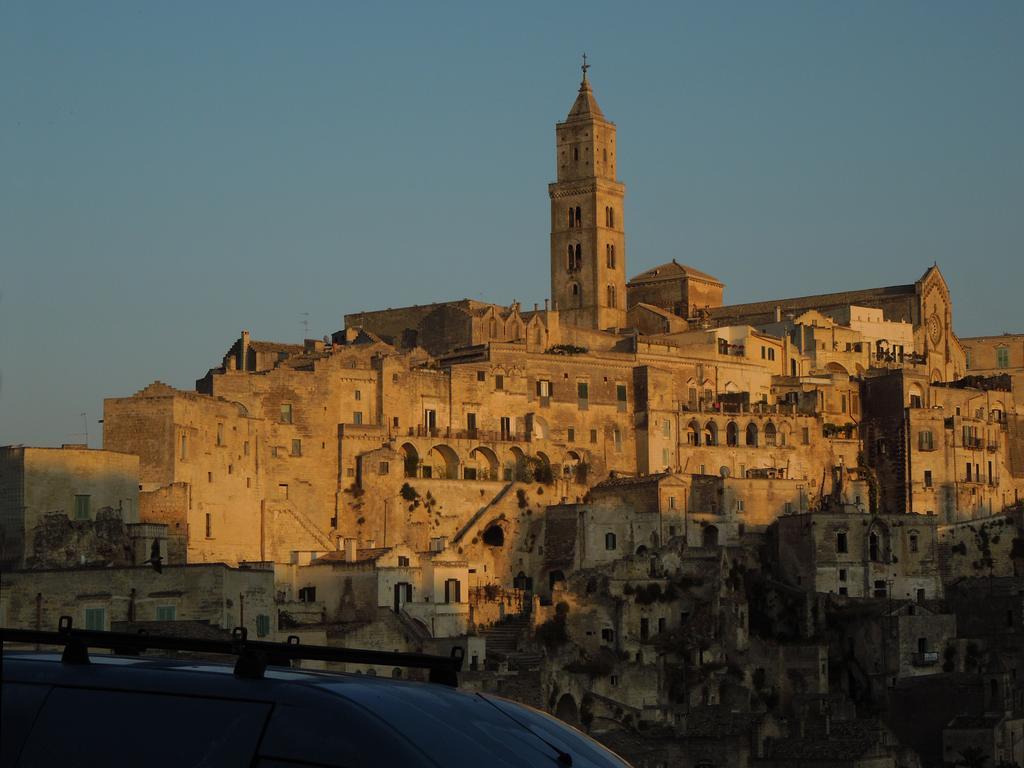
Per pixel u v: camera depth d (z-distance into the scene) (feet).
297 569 573.33
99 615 436.35
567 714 563.07
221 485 619.67
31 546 512.63
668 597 627.87
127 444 595.88
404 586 571.69
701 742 527.81
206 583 456.45
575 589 629.10
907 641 626.64
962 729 583.17
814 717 572.92
